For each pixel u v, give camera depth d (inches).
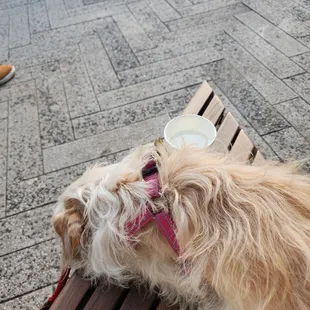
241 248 15.8
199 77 45.6
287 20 52.1
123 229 17.5
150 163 19.1
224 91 43.2
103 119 42.3
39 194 35.8
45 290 28.9
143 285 20.3
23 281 29.5
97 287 20.3
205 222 16.7
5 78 49.7
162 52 50.2
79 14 61.5
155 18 57.1
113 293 20.0
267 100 41.2
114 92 45.5
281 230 15.9
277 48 47.8
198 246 16.4
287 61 45.7
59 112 44.2
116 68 48.9
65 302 19.9
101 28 56.9
